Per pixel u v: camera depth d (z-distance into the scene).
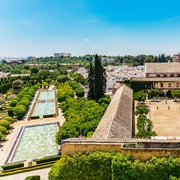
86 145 33.66
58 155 61.09
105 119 59.06
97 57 110.25
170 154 31.31
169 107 99.19
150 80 125.31
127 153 32.31
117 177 31.77
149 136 50.91
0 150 67.62
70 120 69.06
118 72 199.75
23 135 81.94
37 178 47.06
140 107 87.69
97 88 110.81
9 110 99.94
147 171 31.06
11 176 50.44
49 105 131.38
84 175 33.41
